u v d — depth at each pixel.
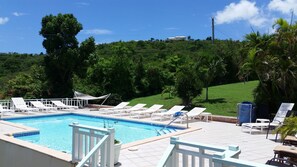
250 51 14.38
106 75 27.58
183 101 19.41
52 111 19.28
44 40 24.72
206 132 11.57
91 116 17.73
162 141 9.67
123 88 27.56
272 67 13.98
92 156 6.19
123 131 14.03
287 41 13.99
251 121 13.18
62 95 24.61
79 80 27.23
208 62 21.09
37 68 25.88
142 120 15.18
